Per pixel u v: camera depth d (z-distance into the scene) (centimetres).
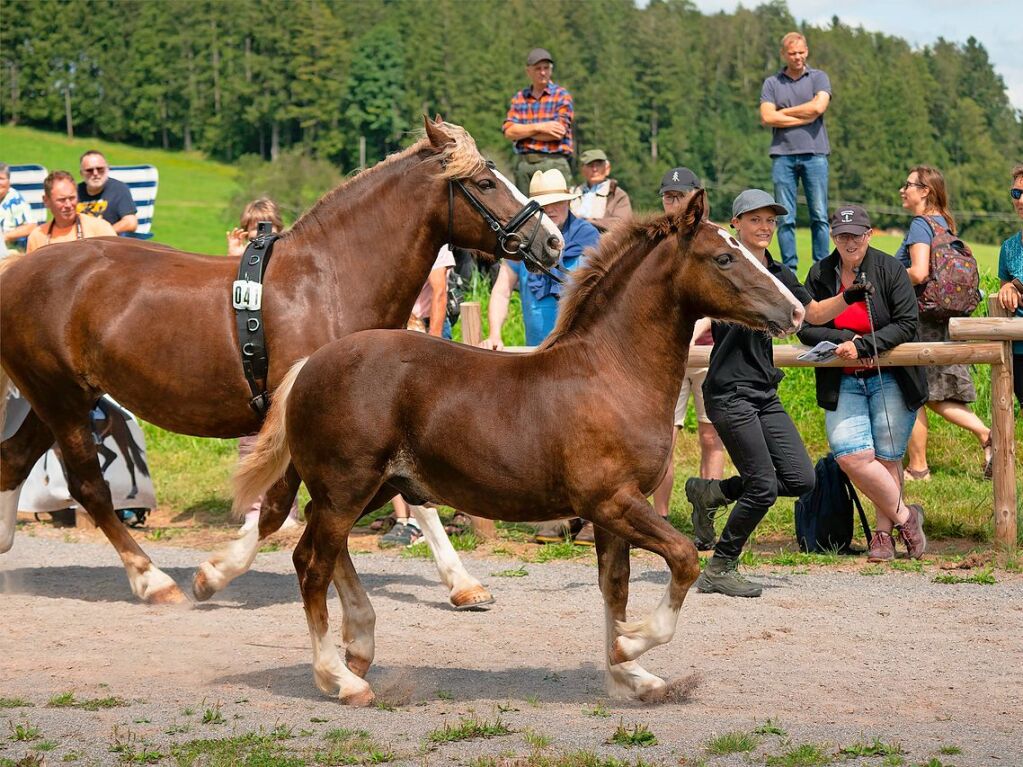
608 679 573
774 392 763
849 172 7475
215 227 7131
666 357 553
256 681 608
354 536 986
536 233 738
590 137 8538
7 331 768
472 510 559
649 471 544
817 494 881
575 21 10056
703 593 770
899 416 841
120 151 11362
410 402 546
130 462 1001
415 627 716
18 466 820
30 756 467
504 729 508
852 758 465
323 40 10919
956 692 568
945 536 916
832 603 741
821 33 9112
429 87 9806
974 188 7444
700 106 9019
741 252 545
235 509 590
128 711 544
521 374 549
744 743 480
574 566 872
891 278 822
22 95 11875
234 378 729
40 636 699
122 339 737
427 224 743
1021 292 967
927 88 8050
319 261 736
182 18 11544
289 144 11131
